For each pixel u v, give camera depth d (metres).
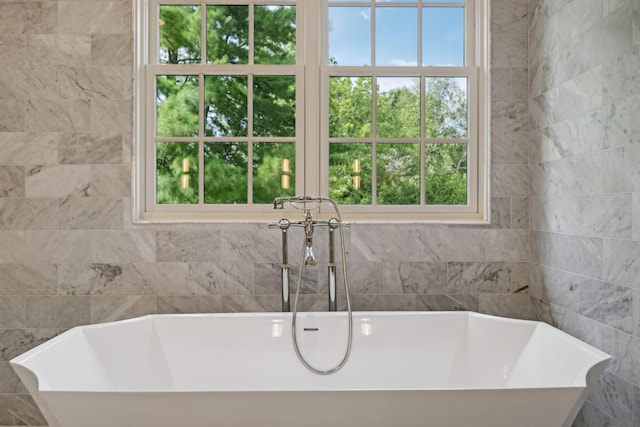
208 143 2.71
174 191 2.71
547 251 2.39
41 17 2.55
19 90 2.54
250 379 2.30
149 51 2.71
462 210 2.70
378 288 2.57
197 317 2.34
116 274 2.55
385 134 2.72
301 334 2.33
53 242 2.55
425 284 2.58
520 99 2.58
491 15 2.58
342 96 2.72
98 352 2.14
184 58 2.72
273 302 2.57
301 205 2.67
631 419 1.78
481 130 2.68
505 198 2.57
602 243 1.94
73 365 2.00
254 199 2.71
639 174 1.72
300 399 1.53
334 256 2.53
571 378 1.83
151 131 2.68
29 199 2.54
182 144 2.71
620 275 1.83
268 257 2.57
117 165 2.55
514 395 1.54
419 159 2.72
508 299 2.57
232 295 2.57
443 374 2.31
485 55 2.62
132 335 2.25
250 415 1.54
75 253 2.55
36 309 2.54
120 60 2.56
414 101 2.72
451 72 2.69
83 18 2.55
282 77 2.71
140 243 2.56
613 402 1.89
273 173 2.71
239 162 2.71
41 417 2.54
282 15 2.72
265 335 2.34
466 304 2.58
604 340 1.93
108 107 2.56
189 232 2.56
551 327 2.09
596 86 1.98
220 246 2.57
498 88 2.58
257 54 2.72
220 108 2.72
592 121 2.01
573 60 2.15
